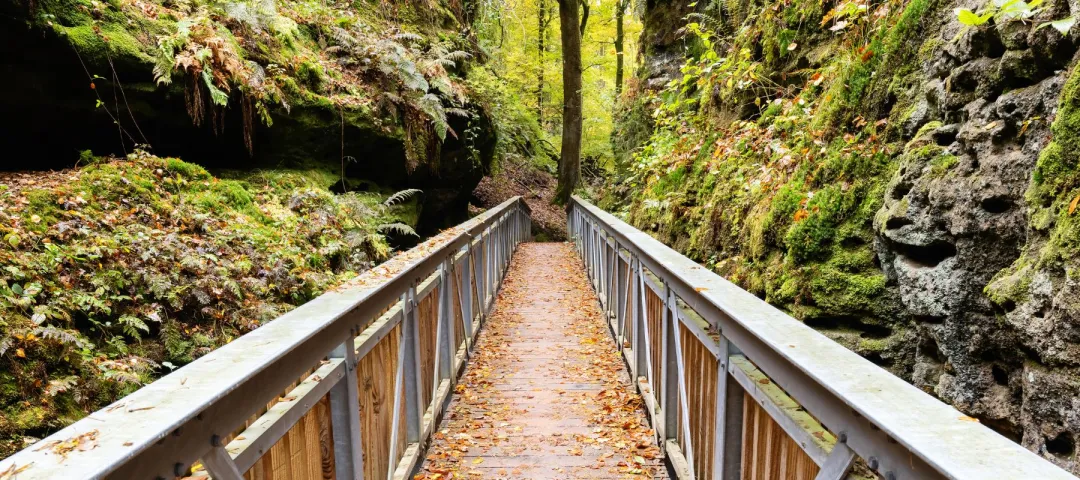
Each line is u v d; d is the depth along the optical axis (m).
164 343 4.38
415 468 3.36
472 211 15.80
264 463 1.57
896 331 3.08
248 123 6.84
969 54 2.85
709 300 2.08
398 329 3.06
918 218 2.82
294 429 1.80
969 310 2.52
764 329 1.63
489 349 6.01
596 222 8.22
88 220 4.70
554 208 20.64
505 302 8.38
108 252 4.47
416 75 9.22
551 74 22.91
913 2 3.58
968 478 0.82
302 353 1.73
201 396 1.18
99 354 3.94
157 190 5.66
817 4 5.46
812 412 1.43
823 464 1.40
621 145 13.60
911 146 3.11
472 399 4.63
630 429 4.02
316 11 9.32
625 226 5.27
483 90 12.83
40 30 5.06
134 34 5.91
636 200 9.66
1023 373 2.19
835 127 4.18
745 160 5.65
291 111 7.49
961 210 2.58
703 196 6.25
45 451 0.96
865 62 4.03
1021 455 0.88
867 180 3.46
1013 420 2.31
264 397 1.50
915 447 0.92
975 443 0.92
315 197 7.40
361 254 7.27
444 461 3.57
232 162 7.35
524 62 21.42
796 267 3.63
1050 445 2.04
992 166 2.50
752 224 4.55
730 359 2.18
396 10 11.66
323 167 8.34
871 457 1.15
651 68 11.95
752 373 2.00
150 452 1.04
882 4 4.17
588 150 23.05
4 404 3.31
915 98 3.37
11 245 4.00
